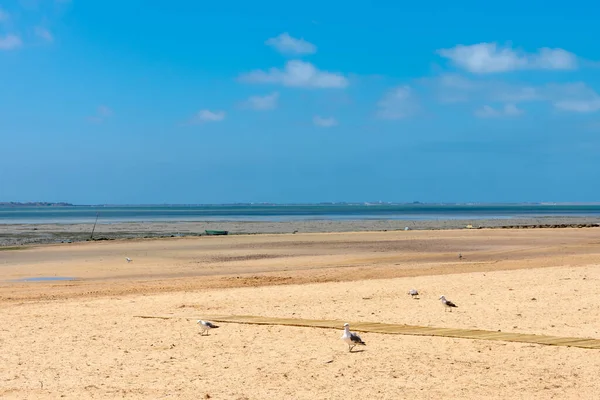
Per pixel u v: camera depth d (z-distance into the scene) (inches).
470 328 754.2
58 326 792.9
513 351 652.1
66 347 686.5
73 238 2930.6
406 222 4933.6
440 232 2979.8
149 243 2415.1
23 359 636.7
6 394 524.7
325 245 2298.2
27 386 547.8
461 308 883.4
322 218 6195.9
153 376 579.5
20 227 4146.2
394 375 577.6
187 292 1103.0
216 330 764.0
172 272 1556.3
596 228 3331.7
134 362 626.8
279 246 2266.2
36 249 2180.1
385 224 4527.6
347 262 1748.3
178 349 677.3
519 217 6638.8
